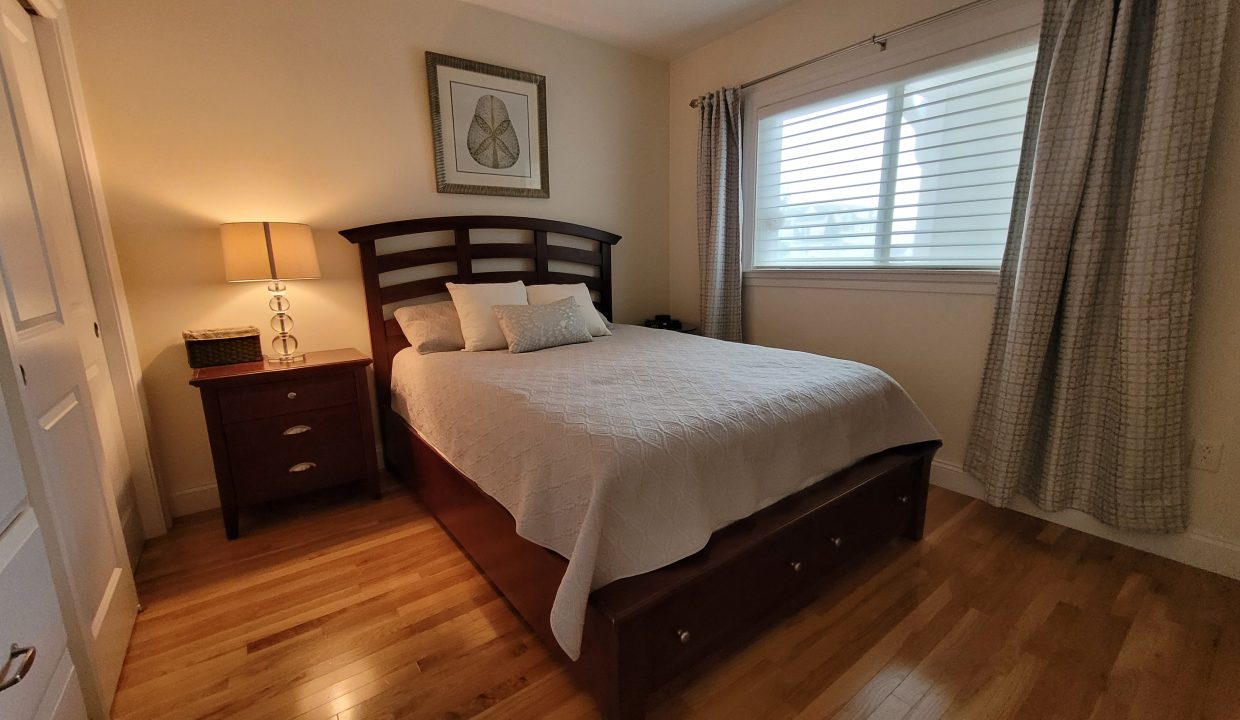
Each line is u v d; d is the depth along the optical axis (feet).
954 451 8.16
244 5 7.32
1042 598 5.57
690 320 12.52
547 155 10.36
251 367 7.12
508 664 4.70
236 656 4.81
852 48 8.51
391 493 8.31
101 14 6.46
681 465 4.20
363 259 8.55
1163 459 6.02
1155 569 6.04
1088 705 4.23
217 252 7.51
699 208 11.14
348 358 7.73
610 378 5.98
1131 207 5.81
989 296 7.50
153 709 4.25
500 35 9.50
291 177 7.92
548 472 4.42
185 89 7.06
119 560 5.05
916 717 4.15
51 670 3.28
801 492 5.34
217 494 7.89
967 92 7.45
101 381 6.12
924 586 5.81
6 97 3.77
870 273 8.86
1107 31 5.78
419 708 4.25
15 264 3.59
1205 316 5.75
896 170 8.40
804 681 4.52
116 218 6.81
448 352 8.09
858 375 6.18
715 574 4.31
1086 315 6.33
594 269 11.55
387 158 8.70
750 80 10.27
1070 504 6.94
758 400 5.14
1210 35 5.24
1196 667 4.58
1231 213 5.49
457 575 6.09
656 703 4.30
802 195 9.91
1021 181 6.83
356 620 5.31
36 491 3.53
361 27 8.21
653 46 11.07
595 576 3.86
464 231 9.47
